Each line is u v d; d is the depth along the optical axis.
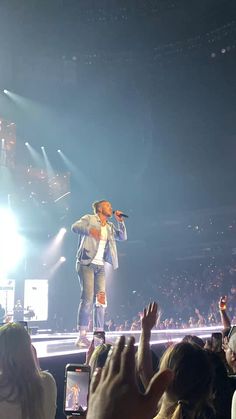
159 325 20.27
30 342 2.87
